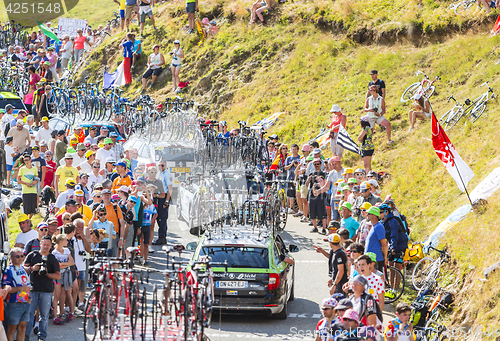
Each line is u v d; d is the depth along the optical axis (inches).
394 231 1189.1
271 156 2000.5
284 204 1644.9
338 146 1920.5
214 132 1833.2
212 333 1000.2
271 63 2802.7
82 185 1483.8
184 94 2874.0
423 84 2047.2
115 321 823.1
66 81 2787.9
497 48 2096.5
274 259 1062.4
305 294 1220.5
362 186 1300.4
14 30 4377.5
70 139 1952.5
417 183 1658.5
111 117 2129.7
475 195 1354.6
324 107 2354.8
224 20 3171.8
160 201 1494.8
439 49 2305.6
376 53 2522.1
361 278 788.0
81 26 3759.8
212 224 1216.8
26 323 909.8
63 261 1023.6
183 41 3132.4
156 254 1428.4
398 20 2546.8
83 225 1075.3
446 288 1119.6
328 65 2603.3
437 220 1428.4
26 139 2075.5
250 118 2549.2
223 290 1025.5
